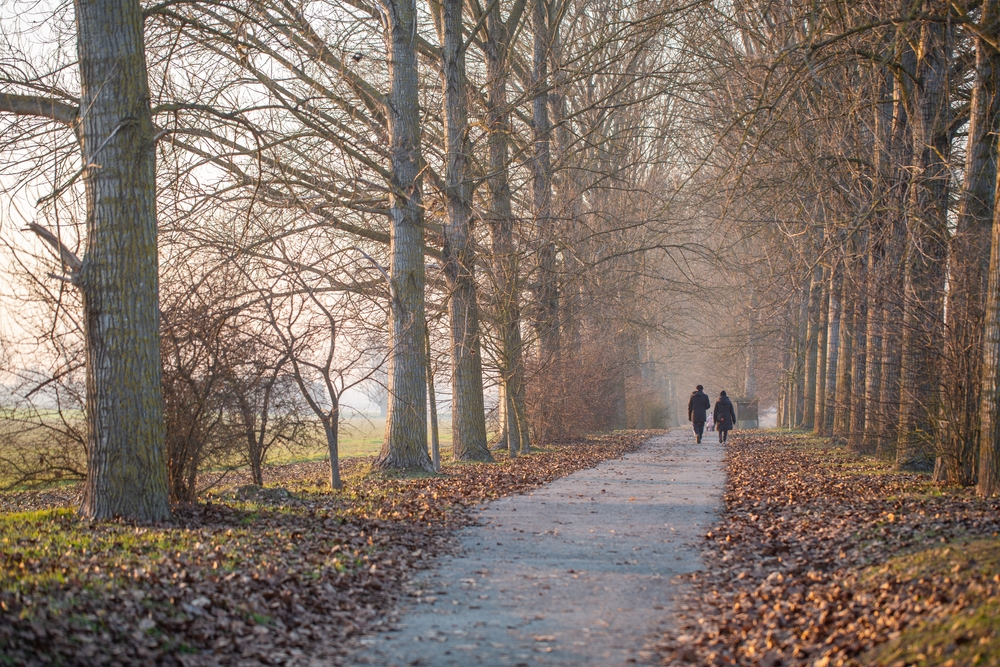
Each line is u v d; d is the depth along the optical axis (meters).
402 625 6.38
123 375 9.80
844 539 8.68
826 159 15.07
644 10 17.64
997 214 10.58
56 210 9.80
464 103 19.56
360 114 18.00
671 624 6.39
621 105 19.14
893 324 14.30
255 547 8.23
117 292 9.82
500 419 26.78
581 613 6.70
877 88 15.37
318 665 5.42
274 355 11.95
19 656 4.53
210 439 11.26
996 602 5.01
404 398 17.22
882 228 14.66
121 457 9.77
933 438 12.94
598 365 31.30
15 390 10.24
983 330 11.82
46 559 7.23
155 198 10.29
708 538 9.80
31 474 10.56
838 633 5.56
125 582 6.37
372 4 18.23
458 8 19.36
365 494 13.38
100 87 9.84
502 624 6.39
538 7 23.97
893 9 13.04
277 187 15.81
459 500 12.81
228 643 5.61
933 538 7.88
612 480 16.38
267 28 12.55
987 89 12.10
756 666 5.36
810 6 11.56
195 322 10.88
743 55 16.78
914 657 4.67
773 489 13.97
